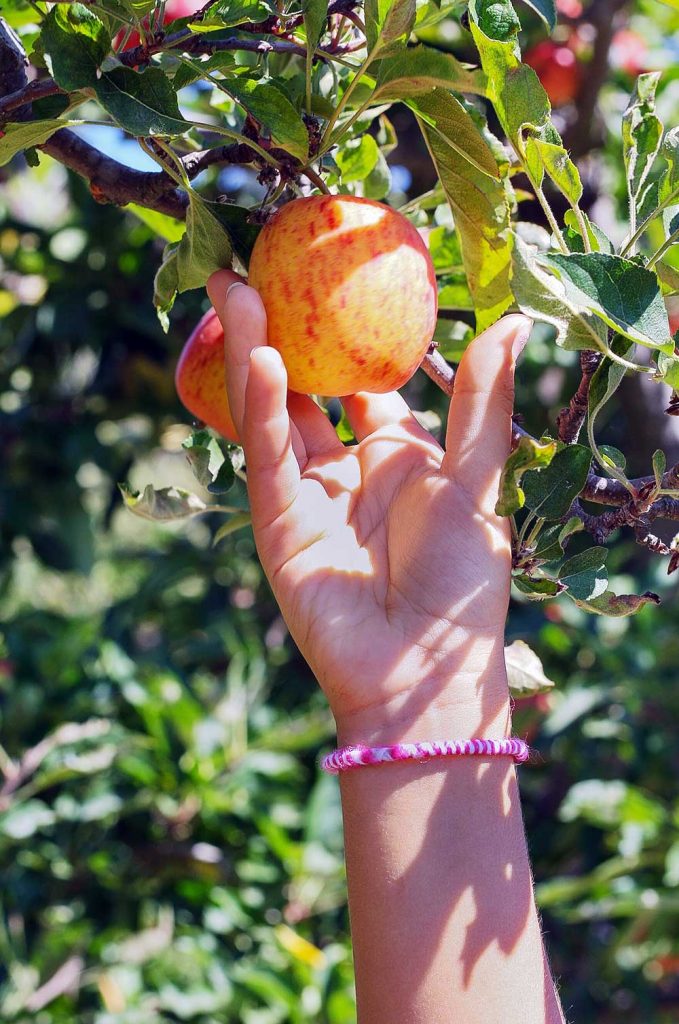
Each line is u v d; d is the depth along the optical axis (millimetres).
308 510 582
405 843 549
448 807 550
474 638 561
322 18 568
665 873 1262
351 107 631
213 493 644
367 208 579
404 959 542
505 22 536
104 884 1277
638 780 1447
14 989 1183
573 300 515
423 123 584
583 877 1381
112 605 1803
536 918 554
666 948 1381
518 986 541
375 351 573
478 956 541
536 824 1501
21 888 1264
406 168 1192
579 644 1463
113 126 586
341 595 571
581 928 1509
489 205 590
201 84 807
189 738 1307
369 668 561
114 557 2318
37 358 1629
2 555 1667
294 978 1218
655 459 553
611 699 1380
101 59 560
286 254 570
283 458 568
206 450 635
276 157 592
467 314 933
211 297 596
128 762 1249
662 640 1379
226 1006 1186
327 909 1345
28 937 1293
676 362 524
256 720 1413
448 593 562
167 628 1854
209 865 1290
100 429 1794
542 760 577
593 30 1235
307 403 626
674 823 1265
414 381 1335
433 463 595
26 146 591
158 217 715
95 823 1312
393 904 546
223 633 1644
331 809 1359
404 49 557
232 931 1282
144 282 1521
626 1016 1567
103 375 1548
